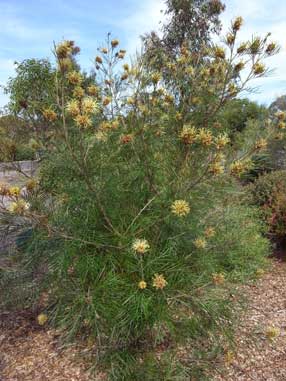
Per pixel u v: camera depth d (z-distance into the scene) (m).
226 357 2.25
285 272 3.81
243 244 3.05
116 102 2.44
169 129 2.25
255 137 2.35
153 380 2.01
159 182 2.21
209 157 2.00
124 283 2.08
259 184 4.59
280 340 2.58
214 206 2.54
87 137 2.04
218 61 2.17
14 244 2.60
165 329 2.41
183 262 2.20
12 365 2.31
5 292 2.55
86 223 2.14
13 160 2.21
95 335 2.23
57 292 2.30
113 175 2.15
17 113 2.32
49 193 2.29
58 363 2.30
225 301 2.21
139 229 2.16
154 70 2.47
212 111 2.24
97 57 2.50
